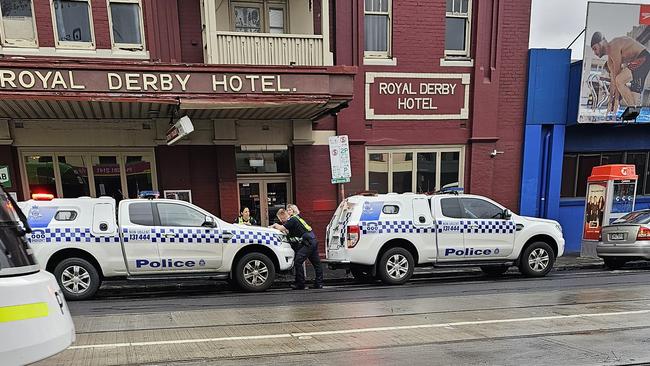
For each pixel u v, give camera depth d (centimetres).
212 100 782
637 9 1106
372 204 797
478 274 920
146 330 516
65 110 849
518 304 632
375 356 423
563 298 669
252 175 1070
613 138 1260
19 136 915
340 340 473
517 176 1173
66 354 432
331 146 845
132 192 992
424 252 800
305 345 457
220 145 1014
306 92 824
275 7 1033
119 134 964
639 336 480
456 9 1114
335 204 1091
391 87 1084
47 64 705
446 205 821
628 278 845
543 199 1195
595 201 1094
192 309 621
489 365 397
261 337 486
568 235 1255
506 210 841
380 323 539
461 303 642
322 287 797
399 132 1102
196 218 732
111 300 686
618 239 968
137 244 692
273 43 909
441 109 1116
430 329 511
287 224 790
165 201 726
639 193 1309
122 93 744
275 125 1048
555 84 1153
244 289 748
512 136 1159
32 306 255
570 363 401
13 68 694
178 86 768
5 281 248
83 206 692
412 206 808
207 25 860
